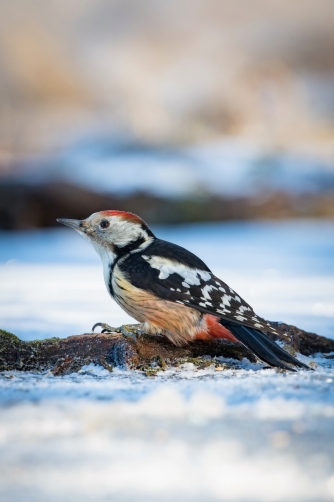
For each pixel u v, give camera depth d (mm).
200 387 5473
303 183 23219
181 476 3707
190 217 21359
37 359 6695
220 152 26047
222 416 4664
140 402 5000
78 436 4309
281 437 4234
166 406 4883
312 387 5391
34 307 10211
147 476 3719
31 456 4004
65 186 21203
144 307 7102
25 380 6031
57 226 21125
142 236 7785
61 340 6770
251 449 4059
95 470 3803
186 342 7094
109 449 4094
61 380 6012
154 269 7176
